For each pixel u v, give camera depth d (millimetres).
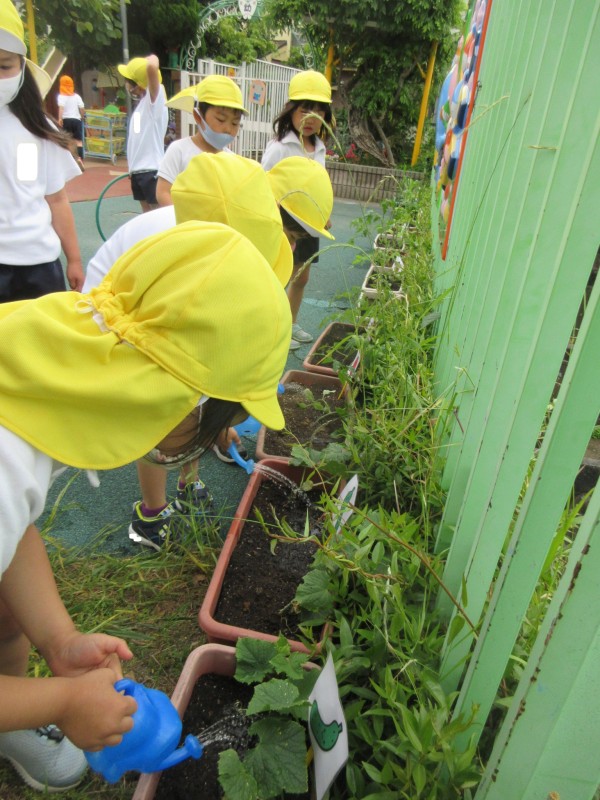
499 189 1502
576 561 600
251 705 1016
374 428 1945
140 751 961
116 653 1085
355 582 1406
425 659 1159
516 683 1126
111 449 810
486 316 1423
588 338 629
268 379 900
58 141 2311
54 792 1209
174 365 811
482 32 2645
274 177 2080
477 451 1123
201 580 1741
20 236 2189
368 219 4258
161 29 13781
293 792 967
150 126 4586
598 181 719
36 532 1064
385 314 2750
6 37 1944
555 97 1022
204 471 2305
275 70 12078
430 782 931
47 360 787
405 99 9773
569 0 1095
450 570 1253
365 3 8516
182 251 844
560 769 719
